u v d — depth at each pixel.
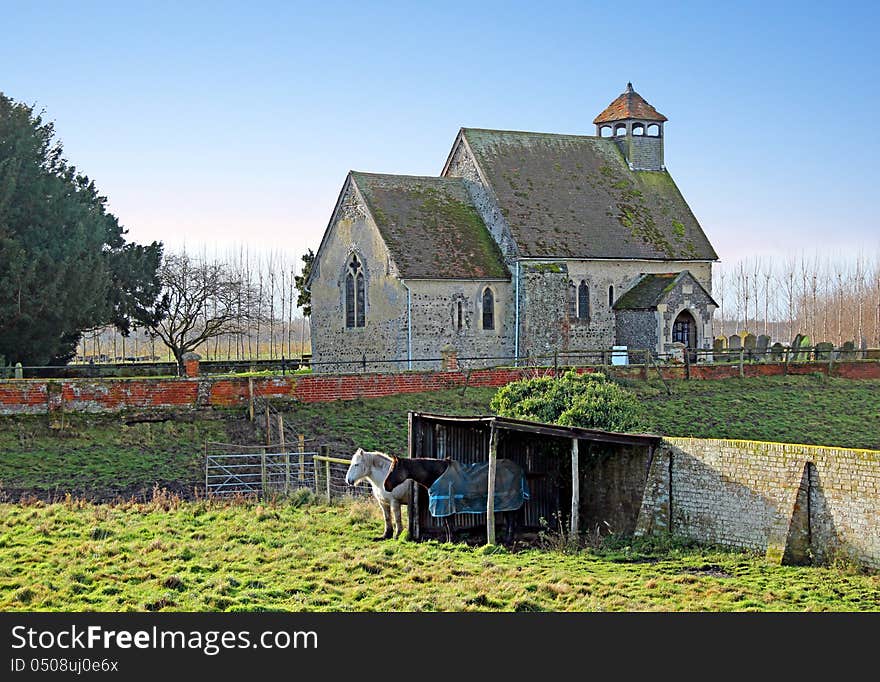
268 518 24.48
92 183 57.41
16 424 32.91
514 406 29.22
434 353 49.59
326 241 54.81
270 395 36.81
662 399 42.69
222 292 64.19
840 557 19.59
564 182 57.06
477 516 24.50
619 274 55.38
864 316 108.12
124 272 55.69
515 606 17.28
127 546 21.00
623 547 22.30
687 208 60.47
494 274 51.34
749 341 57.34
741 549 21.22
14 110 47.75
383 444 34.25
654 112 61.38
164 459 31.44
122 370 50.31
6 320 44.22
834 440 37.41
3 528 22.16
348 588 18.48
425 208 53.09
